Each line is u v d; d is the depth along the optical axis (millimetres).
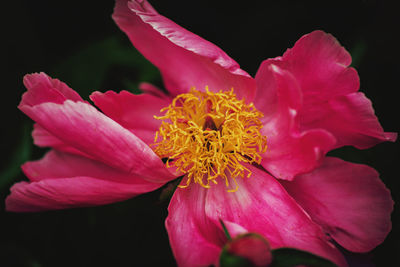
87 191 282
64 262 304
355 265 286
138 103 312
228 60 295
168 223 278
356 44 320
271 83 303
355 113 286
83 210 306
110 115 306
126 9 308
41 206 291
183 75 320
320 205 291
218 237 288
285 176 292
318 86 291
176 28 298
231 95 306
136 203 306
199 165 297
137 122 313
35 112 278
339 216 289
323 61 287
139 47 316
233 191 297
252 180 300
